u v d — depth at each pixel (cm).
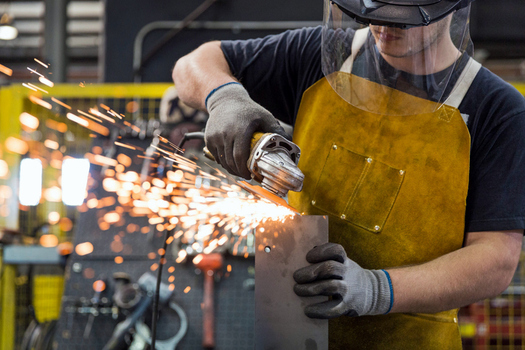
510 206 133
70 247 304
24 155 351
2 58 800
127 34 451
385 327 142
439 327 143
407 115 140
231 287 273
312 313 115
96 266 290
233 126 122
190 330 269
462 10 125
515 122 136
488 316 323
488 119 139
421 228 141
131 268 289
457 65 132
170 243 287
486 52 519
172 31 446
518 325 319
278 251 119
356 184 145
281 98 168
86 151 372
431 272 128
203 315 270
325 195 148
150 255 290
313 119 152
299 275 117
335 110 150
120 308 279
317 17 446
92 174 314
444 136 140
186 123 307
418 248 141
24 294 325
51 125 365
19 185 344
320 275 115
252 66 163
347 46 135
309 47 161
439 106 135
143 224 298
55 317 349
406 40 122
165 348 257
